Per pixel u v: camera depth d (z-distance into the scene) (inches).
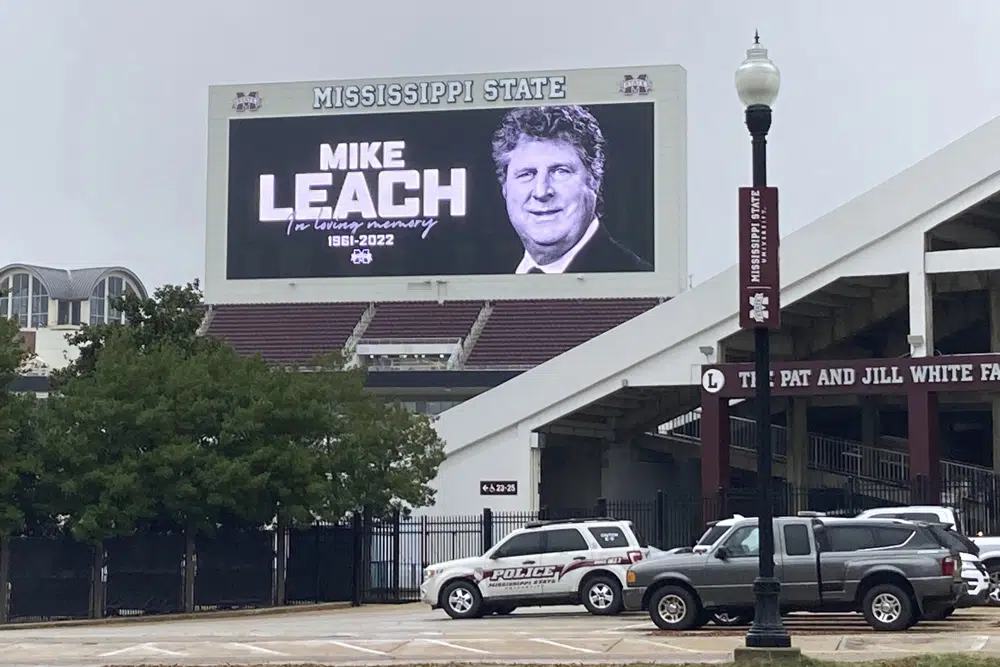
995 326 2153.1
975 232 2174.0
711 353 2135.8
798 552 1041.5
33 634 1267.2
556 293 3388.3
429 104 3467.0
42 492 1635.1
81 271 4288.9
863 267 2057.1
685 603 1061.1
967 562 1203.2
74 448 1614.2
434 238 3447.3
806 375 1958.7
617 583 1309.1
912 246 2028.8
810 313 2246.6
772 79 842.2
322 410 1802.4
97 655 959.0
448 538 2094.0
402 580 2016.5
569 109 3403.1
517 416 2229.3
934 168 2017.7
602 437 2443.4
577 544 1325.0
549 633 1075.3
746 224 844.6
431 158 3457.2
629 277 3361.2
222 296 3538.4
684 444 2527.1
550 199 3403.1
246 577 1694.1
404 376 3078.2
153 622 1526.8
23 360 1706.4
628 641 973.2
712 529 1239.5
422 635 1090.7
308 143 3516.2
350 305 3472.0
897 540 1032.8
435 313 3417.8
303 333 3427.7
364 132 3489.2
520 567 1327.5
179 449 1632.6
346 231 3486.7
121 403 1647.4
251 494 1683.1
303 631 1196.5
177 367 1739.7
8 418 1611.7
